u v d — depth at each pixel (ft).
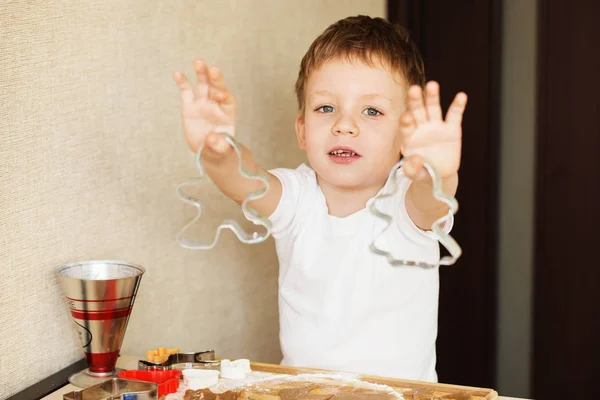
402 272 3.87
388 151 3.81
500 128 7.57
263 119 5.20
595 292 7.39
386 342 3.92
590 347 7.44
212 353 3.69
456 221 7.66
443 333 7.80
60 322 3.67
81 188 3.76
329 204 3.98
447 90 7.55
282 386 3.35
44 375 3.58
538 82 7.40
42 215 3.54
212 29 4.67
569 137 7.38
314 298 3.96
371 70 3.75
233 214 4.93
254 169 3.34
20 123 3.41
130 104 4.06
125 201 4.05
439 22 7.50
